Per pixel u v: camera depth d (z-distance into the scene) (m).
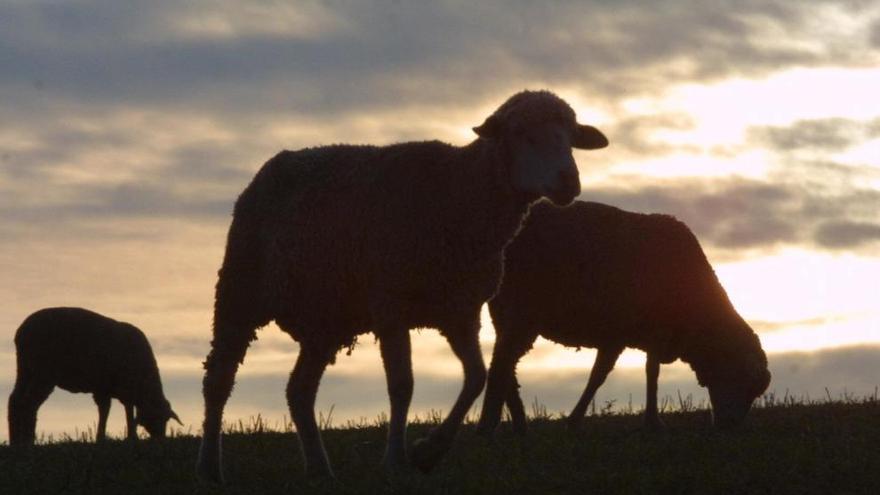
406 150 13.05
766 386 18.55
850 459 13.10
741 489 12.12
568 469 13.09
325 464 13.29
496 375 17.09
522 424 17.44
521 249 17.41
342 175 13.16
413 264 12.60
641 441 15.24
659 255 18.11
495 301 17.52
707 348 18.38
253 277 13.58
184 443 16.02
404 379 12.67
